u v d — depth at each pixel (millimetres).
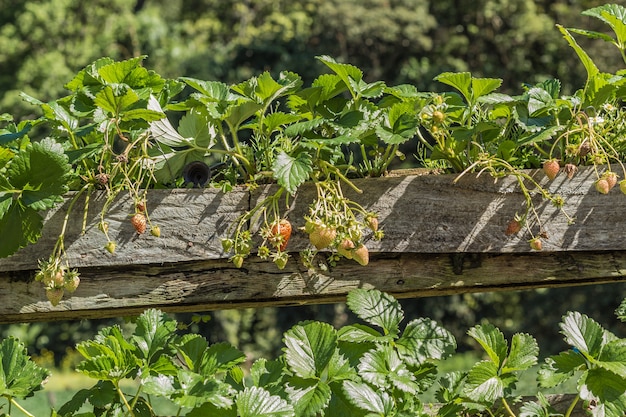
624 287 13398
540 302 13984
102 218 2377
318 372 2270
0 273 2479
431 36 16672
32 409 4676
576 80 15227
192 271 2463
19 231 2379
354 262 2457
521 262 2453
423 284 2451
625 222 2402
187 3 20891
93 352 2352
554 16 16703
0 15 18203
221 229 2439
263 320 13742
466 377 2369
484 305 14266
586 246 2410
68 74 16969
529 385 3445
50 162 2338
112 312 2520
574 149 2400
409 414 2254
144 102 2465
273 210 2438
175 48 17344
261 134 2559
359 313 2322
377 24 15672
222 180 2559
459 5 16547
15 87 17250
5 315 2482
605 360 2246
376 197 2434
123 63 2484
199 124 2559
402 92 2594
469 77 2445
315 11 17656
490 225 2418
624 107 2643
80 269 2463
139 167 2500
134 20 18047
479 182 2426
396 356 2279
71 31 17969
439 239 2420
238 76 16391
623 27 2561
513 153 2578
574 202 2418
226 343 2338
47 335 14156
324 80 2539
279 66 16078
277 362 2334
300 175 2287
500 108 2551
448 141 2496
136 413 2406
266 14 20125
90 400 2359
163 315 2379
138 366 2318
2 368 2312
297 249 2436
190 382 2221
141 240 2439
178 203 2441
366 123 2418
